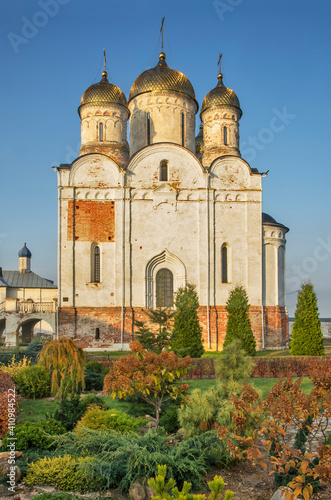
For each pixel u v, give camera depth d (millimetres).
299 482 7137
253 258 32156
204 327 30953
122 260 31141
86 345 30141
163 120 35562
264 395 16062
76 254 31000
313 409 7906
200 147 44938
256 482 9086
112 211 31656
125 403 14281
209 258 31766
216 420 10336
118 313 30516
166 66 37438
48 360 15078
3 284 53594
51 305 46344
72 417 11977
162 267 32031
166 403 13492
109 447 9359
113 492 8742
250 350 27031
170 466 8602
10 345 44750
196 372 20188
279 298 33719
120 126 35812
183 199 32312
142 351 11672
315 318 27641
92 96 35562
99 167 31984
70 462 9227
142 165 32344
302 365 20734
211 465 9789
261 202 32750
